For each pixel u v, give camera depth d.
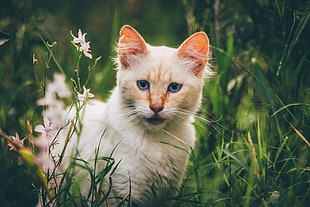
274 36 0.80
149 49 0.65
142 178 0.63
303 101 0.74
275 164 0.68
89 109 0.69
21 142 0.61
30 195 0.69
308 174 0.66
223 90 0.78
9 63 0.78
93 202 0.59
